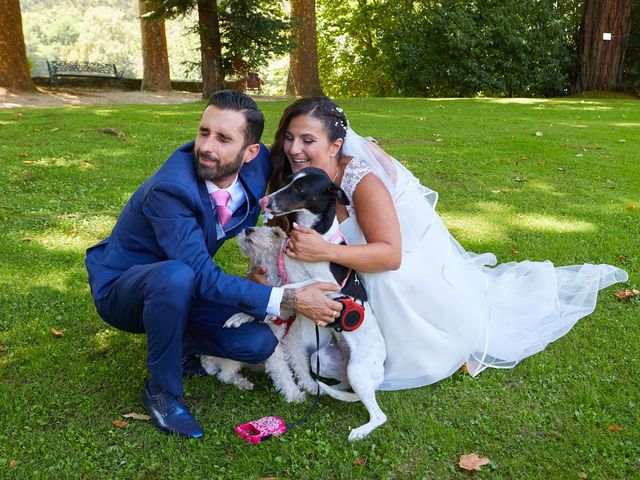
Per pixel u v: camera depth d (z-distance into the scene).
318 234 2.84
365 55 25.16
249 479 2.44
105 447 2.61
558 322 3.66
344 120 3.08
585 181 7.08
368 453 2.61
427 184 6.75
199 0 13.57
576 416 2.85
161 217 2.65
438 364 3.13
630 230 5.49
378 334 2.96
